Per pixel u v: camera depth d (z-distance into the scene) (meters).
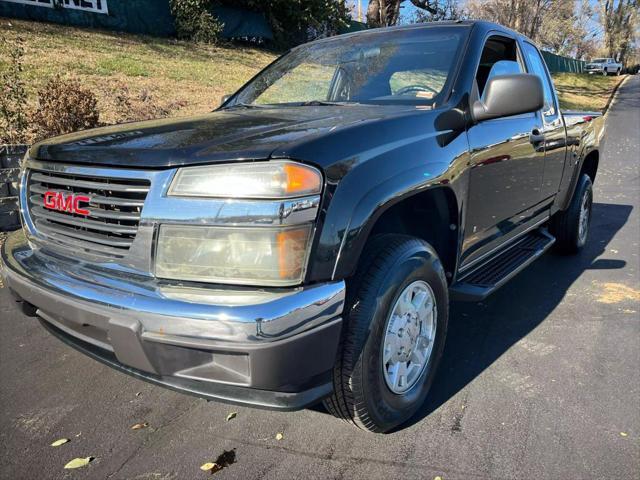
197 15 14.83
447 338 3.47
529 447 2.38
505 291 4.29
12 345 3.29
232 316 1.81
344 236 1.99
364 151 2.16
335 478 2.20
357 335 2.14
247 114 2.83
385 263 2.25
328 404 2.30
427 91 2.95
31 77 8.42
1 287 4.07
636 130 16.41
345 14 18.88
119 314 1.95
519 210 3.61
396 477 2.20
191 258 1.93
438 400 2.76
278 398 1.97
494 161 3.04
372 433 2.48
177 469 2.25
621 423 2.54
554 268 4.86
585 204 5.19
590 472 2.22
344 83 3.32
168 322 1.87
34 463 2.28
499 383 2.91
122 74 10.10
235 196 1.89
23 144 5.26
